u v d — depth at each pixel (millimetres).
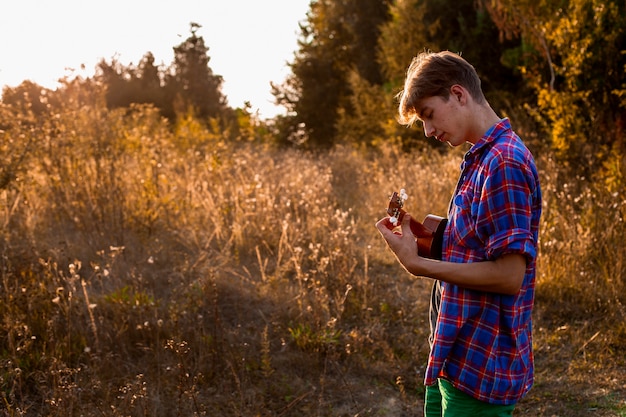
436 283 2230
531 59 9523
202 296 4543
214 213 6336
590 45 7797
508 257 1823
